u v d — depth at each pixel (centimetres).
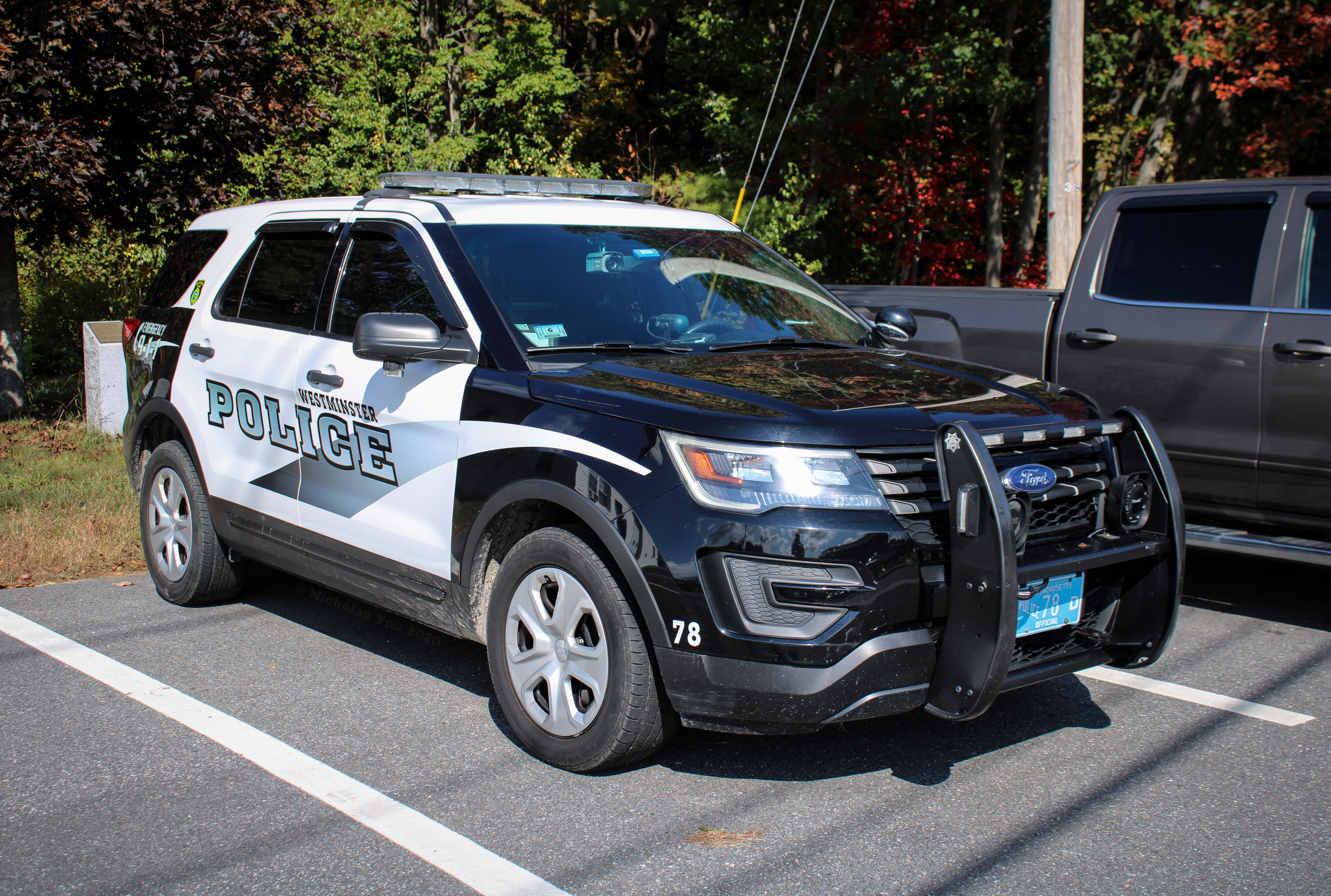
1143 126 2000
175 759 367
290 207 510
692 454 321
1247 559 661
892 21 1819
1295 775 360
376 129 2036
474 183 483
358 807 333
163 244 1196
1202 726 403
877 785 351
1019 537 325
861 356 412
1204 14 1495
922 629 319
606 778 354
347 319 445
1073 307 581
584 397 353
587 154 2573
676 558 317
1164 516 364
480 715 409
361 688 436
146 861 301
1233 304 528
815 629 309
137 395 564
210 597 537
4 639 491
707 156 2473
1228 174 2141
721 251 479
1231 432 524
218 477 502
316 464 447
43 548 611
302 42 1116
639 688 334
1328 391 493
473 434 377
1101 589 369
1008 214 2331
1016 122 2353
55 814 328
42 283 1487
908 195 1948
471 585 383
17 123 887
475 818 326
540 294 409
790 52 2008
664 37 2627
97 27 916
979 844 312
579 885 289
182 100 995
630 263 440
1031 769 364
